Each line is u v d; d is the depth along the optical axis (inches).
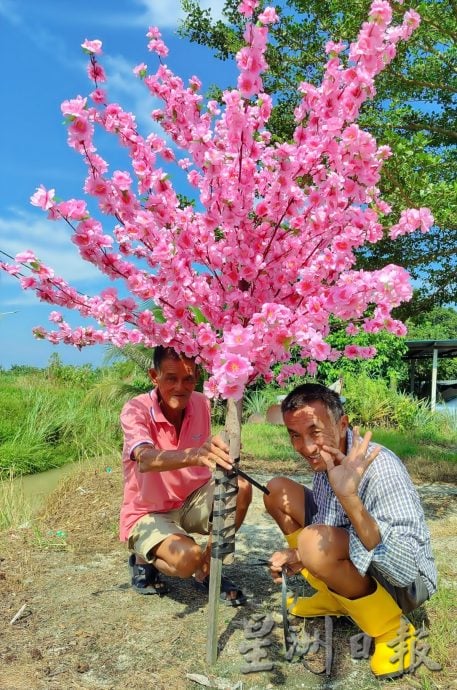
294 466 276.4
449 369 818.2
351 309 75.7
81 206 75.9
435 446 364.5
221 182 84.3
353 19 217.6
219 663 90.7
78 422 377.1
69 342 93.7
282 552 96.3
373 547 79.7
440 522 172.7
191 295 83.2
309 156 83.1
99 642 97.0
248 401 478.0
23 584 122.7
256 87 80.2
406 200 175.5
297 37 245.4
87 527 165.3
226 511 92.2
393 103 240.1
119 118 85.1
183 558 101.4
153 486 112.5
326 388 89.1
